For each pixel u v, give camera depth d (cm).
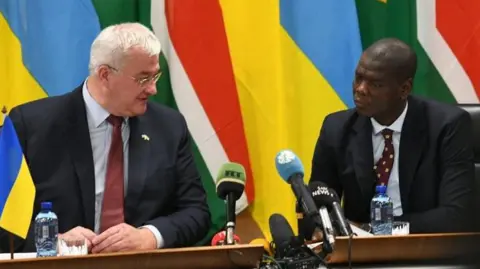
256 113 859
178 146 678
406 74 687
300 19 855
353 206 723
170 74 838
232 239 500
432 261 473
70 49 812
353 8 850
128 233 592
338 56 852
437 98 880
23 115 652
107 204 641
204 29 832
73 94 659
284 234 455
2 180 523
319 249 467
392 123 709
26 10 810
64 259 432
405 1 888
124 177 648
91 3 820
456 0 873
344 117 736
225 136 831
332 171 733
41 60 808
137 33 634
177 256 446
